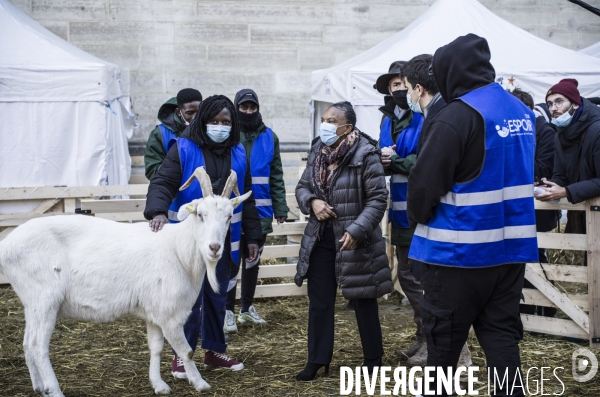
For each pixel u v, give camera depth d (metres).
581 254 7.80
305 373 4.77
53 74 8.76
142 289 4.31
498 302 3.59
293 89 11.81
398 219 5.03
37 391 4.29
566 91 5.29
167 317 4.33
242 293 6.31
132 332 6.03
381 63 8.97
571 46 12.38
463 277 3.51
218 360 4.98
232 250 4.82
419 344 5.12
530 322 5.76
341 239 4.56
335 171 4.64
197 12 11.34
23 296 4.22
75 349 5.55
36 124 8.80
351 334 5.95
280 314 6.70
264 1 11.53
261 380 4.76
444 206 3.54
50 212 7.82
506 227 3.55
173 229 4.37
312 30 11.76
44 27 10.79
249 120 6.21
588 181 5.24
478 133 3.44
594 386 4.60
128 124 10.80
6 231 7.51
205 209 4.16
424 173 3.48
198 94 5.61
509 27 9.73
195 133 4.68
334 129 4.61
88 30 11.05
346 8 11.80
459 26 9.45
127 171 10.01
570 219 5.84
